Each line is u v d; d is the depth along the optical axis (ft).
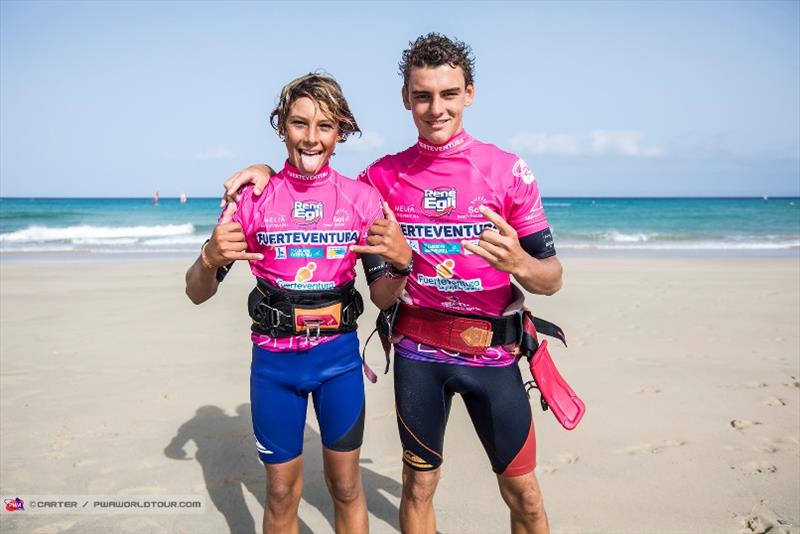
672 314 28.58
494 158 8.63
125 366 20.33
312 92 8.26
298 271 8.70
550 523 10.87
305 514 11.51
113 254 62.18
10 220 122.83
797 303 31.55
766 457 13.26
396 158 9.19
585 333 24.79
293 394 8.74
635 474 12.61
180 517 11.36
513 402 8.67
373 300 8.85
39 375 19.34
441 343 8.69
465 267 8.73
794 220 127.24
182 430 15.12
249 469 13.17
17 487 12.33
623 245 76.74
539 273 8.03
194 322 27.04
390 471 13.12
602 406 16.37
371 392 18.10
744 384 18.12
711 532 10.54
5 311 29.43
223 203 8.75
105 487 12.39
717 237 90.22
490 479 12.65
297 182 8.76
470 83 8.82
